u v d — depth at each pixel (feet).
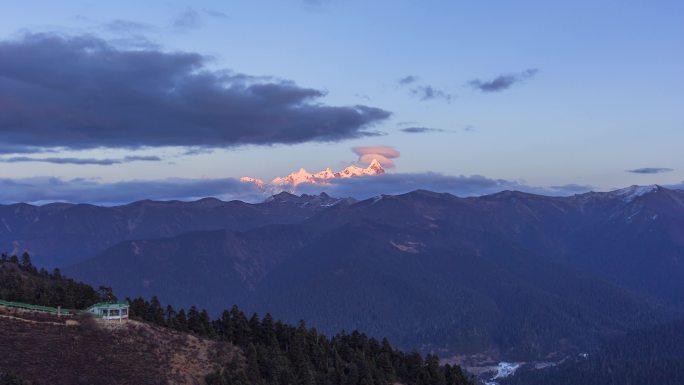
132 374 608.60
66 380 576.61
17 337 612.70
